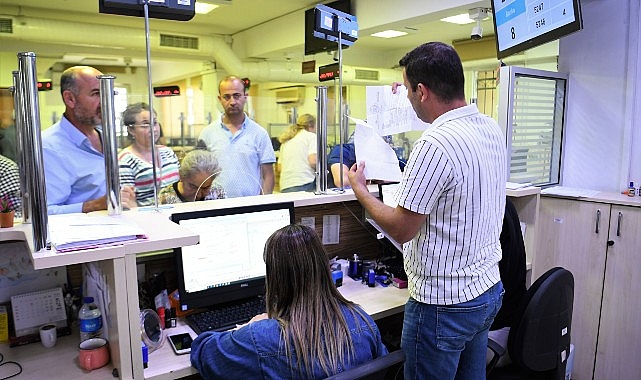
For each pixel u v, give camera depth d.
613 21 2.69
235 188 2.89
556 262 2.72
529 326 1.60
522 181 2.71
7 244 1.47
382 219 1.42
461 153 1.29
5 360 1.34
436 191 1.29
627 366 2.49
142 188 2.23
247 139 3.10
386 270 2.09
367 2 4.88
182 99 4.01
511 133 2.54
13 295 1.48
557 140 2.94
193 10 1.50
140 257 1.65
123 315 1.18
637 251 2.39
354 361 1.14
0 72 5.34
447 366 1.40
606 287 2.53
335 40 2.06
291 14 5.86
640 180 2.66
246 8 5.63
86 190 2.25
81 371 1.27
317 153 2.02
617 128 2.72
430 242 1.36
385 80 7.22
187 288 1.63
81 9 5.39
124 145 2.33
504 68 2.50
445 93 1.35
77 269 1.60
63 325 1.50
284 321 1.13
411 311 1.44
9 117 2.23
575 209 2.61
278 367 1.09
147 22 1.44
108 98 1.41
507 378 1.76
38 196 1.09
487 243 1.41
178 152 2.79
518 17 2.37
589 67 2.81
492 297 1.42
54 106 2.88
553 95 2.85
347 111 2.68
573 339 2.70
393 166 1.76
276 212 1.84
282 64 6.75
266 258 1.19
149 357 1.35
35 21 5.11
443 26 5.95
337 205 2.18
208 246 1.68
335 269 2.04
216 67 7.09
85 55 6.20
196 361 1.22
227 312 1.65
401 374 1.62
